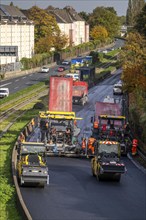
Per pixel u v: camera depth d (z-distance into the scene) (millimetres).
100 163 52062
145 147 67938
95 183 51875
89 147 66875
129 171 58438
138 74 98188
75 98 121375
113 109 81188
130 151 70375
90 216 39438
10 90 149125
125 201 44656
